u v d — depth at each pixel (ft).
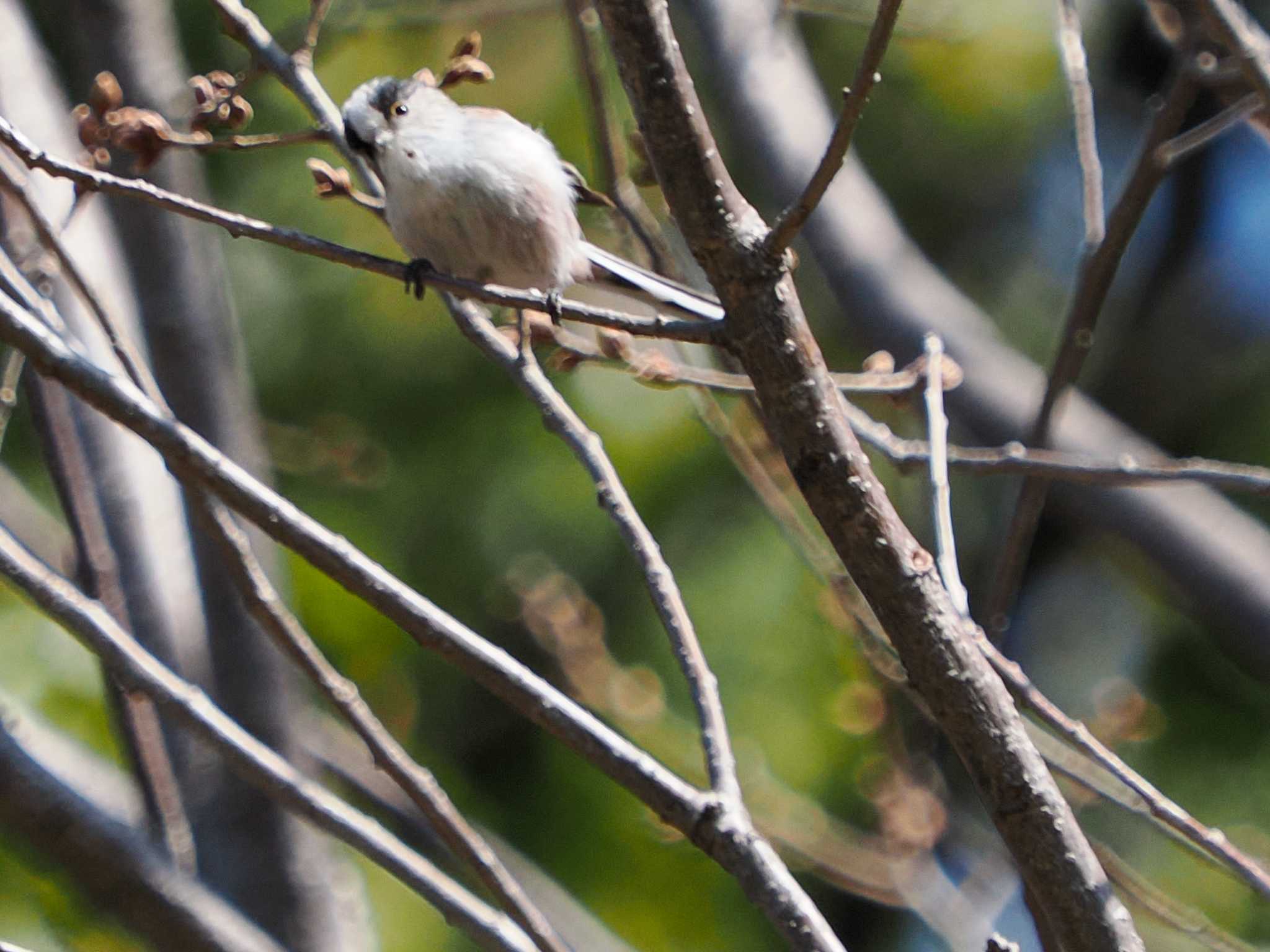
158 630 26.35
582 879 34.22
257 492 16.87
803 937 15.31
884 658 24.30
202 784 26.30
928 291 32.27
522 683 16.53
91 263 26.16
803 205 15.19
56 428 21.98
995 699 15.69
